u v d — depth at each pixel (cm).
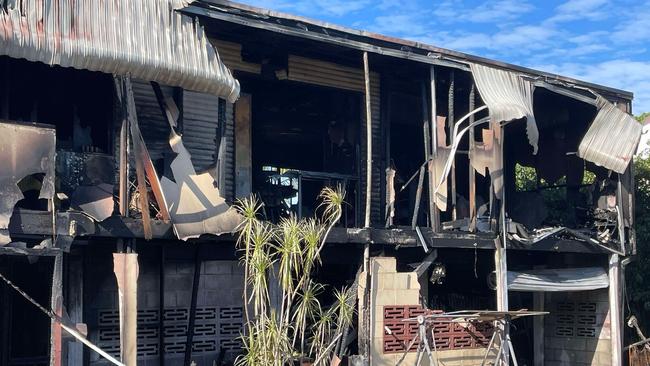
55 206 827
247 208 901
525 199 1523
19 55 766
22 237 796
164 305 1057
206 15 904
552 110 1485
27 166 781
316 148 1498
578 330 1407
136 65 827
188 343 1029
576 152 1352
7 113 933
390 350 1080
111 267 1020
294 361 991
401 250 1164
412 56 1108
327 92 1306
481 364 1191
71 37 796
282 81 1227
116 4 835
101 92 1034
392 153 1501
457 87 1344
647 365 1380
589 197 1465
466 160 1534
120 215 854
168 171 1064
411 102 1423
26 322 960
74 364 969
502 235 1199
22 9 778
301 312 914
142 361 1034
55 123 1011
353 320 1102
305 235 924
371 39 1056
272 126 1405
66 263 977
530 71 1244
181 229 884
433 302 1374
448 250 1244
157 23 858
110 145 1023
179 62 856
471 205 1179
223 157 959
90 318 997
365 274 1065
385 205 1316
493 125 1198
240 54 1180
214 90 880
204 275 1095
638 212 1736
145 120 1075
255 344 893
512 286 1233
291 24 984
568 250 1291
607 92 1352
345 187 1265
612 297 1348
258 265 887
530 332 1481
